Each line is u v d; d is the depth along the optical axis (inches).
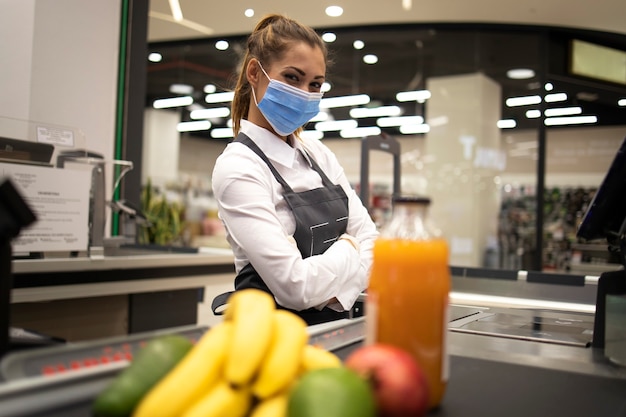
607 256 279.9
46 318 94.4
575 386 28.7
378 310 24.3
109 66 149.5
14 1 134.3
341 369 19.1
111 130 149.7
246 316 21.5
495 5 230.8
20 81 133.8
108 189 145.6
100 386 22.8
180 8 236.1
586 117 283.7
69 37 141.4
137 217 127.5
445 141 302.4
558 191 304.5
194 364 19.8
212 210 420.2
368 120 350.6
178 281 111.7
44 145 86.2
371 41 275.9
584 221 38.5
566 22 245.4
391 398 19.6
